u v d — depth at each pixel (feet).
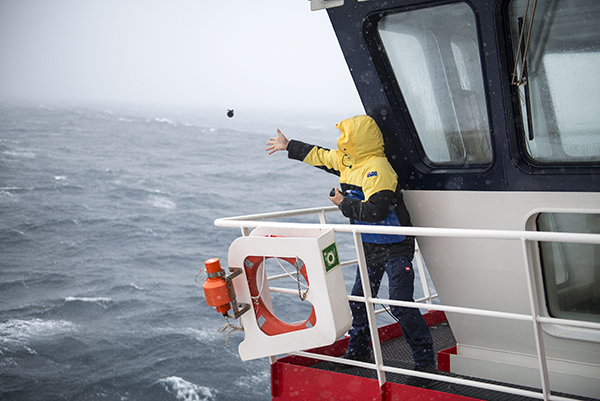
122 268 124.06
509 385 9.98
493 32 9.29
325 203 204.95
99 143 360.48
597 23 8.57
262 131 553.23
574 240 6.82
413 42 10.53
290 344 9.70
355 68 11.31
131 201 198.39
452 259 11.25
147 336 83.66
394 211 10.65
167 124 508.94
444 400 8.94
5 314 95.25
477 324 11.39
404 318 10.41
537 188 9.62
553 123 9.39
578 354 10.09
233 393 66.54
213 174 260.21
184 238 151.53
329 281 9.07
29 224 162.40
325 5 11.02
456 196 10.78
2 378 71.56
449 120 10.65
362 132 10.47
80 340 82.64
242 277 9.89
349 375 9.99
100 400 67.21
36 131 411.54
